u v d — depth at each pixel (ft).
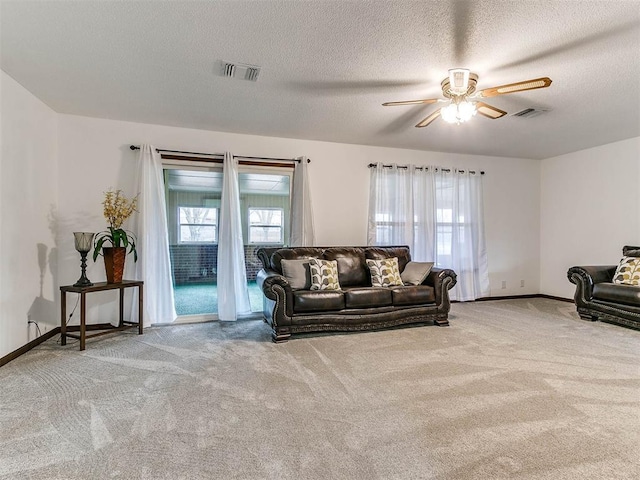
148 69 9.13
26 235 10.41
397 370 8.79
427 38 7.62
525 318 14.40
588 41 7.67
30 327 10.59
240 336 11.88
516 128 13.94
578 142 16.14
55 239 12.25
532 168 19.83
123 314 12.89
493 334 12.01
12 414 6.62
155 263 13.34
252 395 7.41
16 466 5.11
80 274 12.67
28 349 10.38
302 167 15.21
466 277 17.95
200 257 16.72
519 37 7.54
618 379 8.18
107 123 13.03
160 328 12.91
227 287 13.94
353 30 7.36
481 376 8.40
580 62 8.60
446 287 13.29
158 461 5.23
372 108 11.76
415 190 17.30
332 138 15.43
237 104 11.49
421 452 5.45
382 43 7.83
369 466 5.12
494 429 6.10
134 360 9.52
